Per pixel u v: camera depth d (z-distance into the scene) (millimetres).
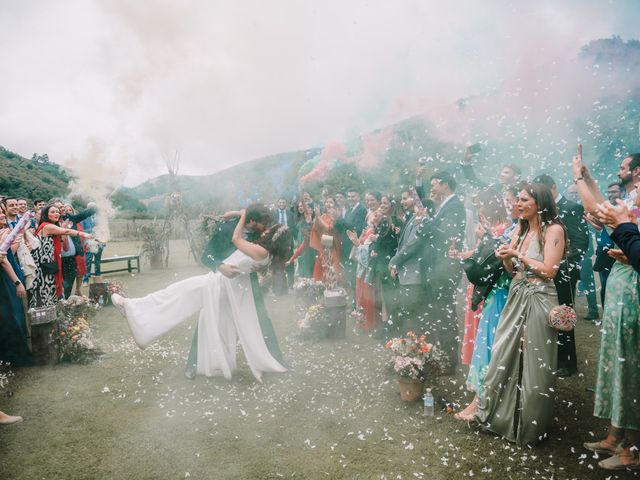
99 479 2768
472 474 2781
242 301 4434
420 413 3641
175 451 3086
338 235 7480
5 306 4719
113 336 6012
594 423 3428
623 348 2773
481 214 4047
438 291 4547
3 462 2957
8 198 6172
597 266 4906
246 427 3430
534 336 3051
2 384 4223
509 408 3158
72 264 7820
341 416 3594
